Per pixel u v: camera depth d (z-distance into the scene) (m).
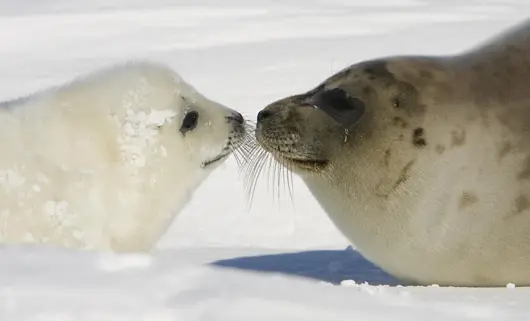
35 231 9.88
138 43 42.12
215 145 11.77
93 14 50.69
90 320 5.67
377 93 10.69
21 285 6.17
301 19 47.22
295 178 20.33
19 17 50.12
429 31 42.16
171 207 11.45
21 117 10.46
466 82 10.63
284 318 5.99
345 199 10.76
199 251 13.50
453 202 10.28
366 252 10.97
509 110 10.36
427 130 10.41
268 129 11.02
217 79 32.06
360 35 41.81
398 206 10.46
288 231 17.16
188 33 44.28
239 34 43.56
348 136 10.67
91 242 10.20
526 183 10.11
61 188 10.12
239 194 19.45
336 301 6.71
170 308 5.86
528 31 11.02
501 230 10.15
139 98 10.95
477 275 10.39
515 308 7.52
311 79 31.50
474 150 10.26
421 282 10.75
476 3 51.81
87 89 10.88
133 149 10.75
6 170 9.95
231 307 6.01
